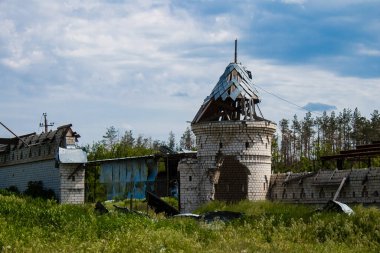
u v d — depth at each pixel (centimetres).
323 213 3400
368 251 2711
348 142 12506
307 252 2550
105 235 2675
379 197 4591
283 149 12900
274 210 4297
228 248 2539
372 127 11600
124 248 2322
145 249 2327
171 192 6794
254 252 2480
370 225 3091
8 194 6388
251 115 5972
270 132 5925
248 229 3139
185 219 3447
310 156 10869
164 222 3116
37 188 7075
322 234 3033
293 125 13275
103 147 10769
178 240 2520
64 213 3291
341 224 3119
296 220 3300
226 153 5800
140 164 6259
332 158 5362
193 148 12325
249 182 5759
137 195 6234
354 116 12700
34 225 2955
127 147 10944
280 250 2552
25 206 3966
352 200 4844
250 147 5800
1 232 2520
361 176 4781
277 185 5784
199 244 2573
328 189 5109
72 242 2459
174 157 6181
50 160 7044
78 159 6744
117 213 3625
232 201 5581
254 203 4959
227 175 5819
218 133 5822
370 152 4959
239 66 6169
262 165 5834
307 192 5359
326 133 12694
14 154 7938
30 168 7531
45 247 2345
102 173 6625
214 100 6081
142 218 3200
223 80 6116
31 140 7525
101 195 8806
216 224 3319
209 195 5781
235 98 5975
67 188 6725
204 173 5853
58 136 6944
